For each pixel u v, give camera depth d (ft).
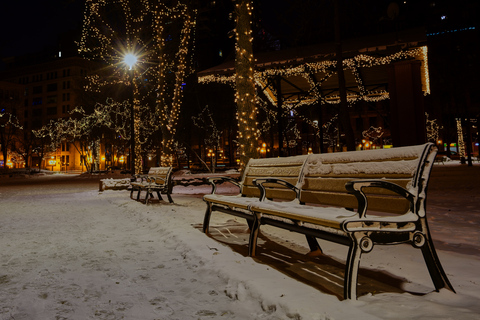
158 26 56.29
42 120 335.47
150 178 33.14
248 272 10.25
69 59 325.01
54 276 11.39
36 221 23.81
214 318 7.83
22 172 179.93
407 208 9.09
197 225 19.93
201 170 152.15
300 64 43.57
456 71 117.08
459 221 19.24
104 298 9.35
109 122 166.30
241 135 30.17
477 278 9.71
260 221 12.80
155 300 9.11
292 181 14.88
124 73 84.89
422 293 8.77
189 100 165.37
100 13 63.98
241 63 30.25
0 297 9.56
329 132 194.49
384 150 10.57
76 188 65.87
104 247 15.49
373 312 7.36
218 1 57.41
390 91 42.06
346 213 9.67
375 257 12.21
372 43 40.32
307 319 6.91
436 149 8.98
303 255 12.87
